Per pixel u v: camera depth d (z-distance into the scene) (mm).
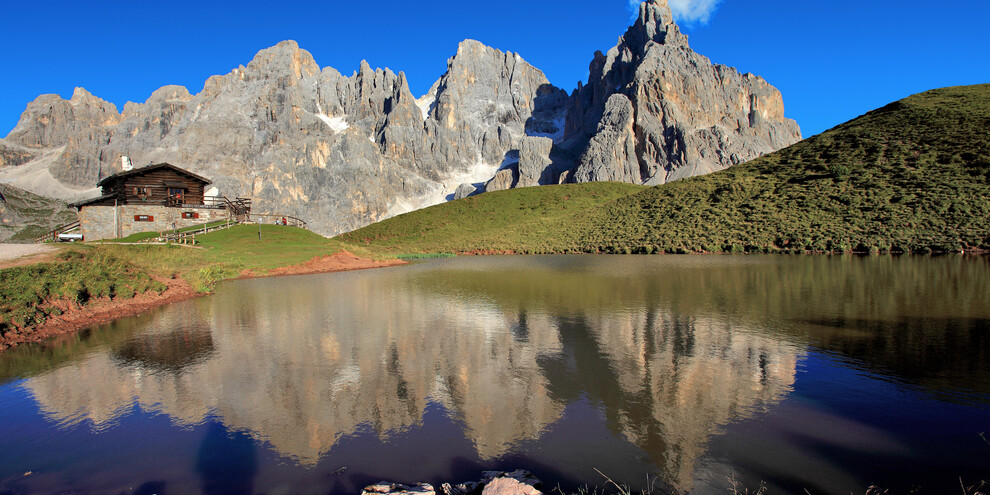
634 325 12891
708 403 7461
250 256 31922
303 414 7262
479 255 52312
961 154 44750
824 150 57969
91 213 43656
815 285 19547
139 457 6012
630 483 5270
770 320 13141
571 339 11492
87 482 5457
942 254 31141
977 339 10555
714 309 15000
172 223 45625
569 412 7215
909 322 12383
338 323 13594
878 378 8359
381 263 36469
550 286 21641
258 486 5301
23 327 12383
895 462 5598
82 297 15039
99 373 9336
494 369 9289
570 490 5137
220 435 6613
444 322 13641
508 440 6348
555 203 79750
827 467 5527
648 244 46500
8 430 6852
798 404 7344
